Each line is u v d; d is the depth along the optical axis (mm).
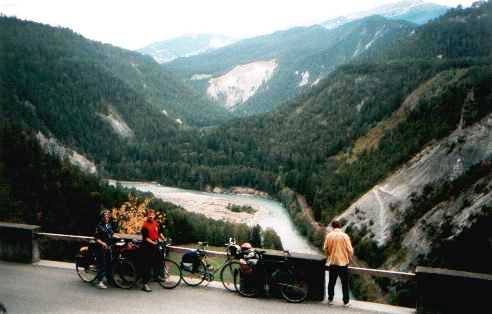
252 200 156500
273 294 14508
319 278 14242
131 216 62156
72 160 183375
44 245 36906
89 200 77062
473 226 55656
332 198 113062
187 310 13328
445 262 54250
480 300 12391
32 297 14266
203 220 95312
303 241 96250
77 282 15750
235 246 15250
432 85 146625
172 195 159250
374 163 120500
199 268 15367
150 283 15828
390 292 54219
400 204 80375
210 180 180750
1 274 16359
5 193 61438
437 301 12797
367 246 75438
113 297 14375
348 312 13344
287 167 177500
